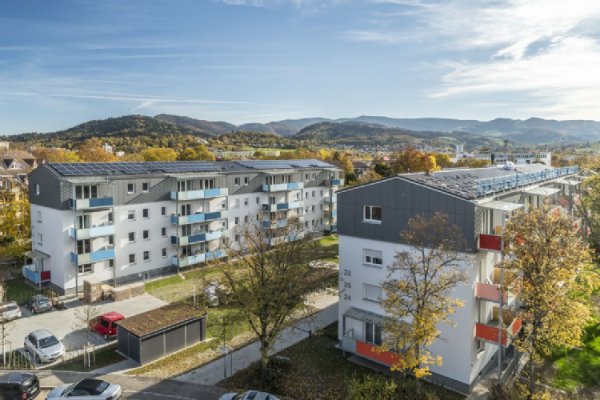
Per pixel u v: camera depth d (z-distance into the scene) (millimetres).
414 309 20672
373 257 25688
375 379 22031
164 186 45594
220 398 20703
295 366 25047
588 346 26859
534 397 19391
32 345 26906
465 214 21641
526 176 30422
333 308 34719
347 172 94625
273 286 22703
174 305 30703
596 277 21547
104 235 40281
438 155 106812
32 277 41000
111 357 26703
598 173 45250
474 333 22188
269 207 56938
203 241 48344
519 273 21859
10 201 50250
